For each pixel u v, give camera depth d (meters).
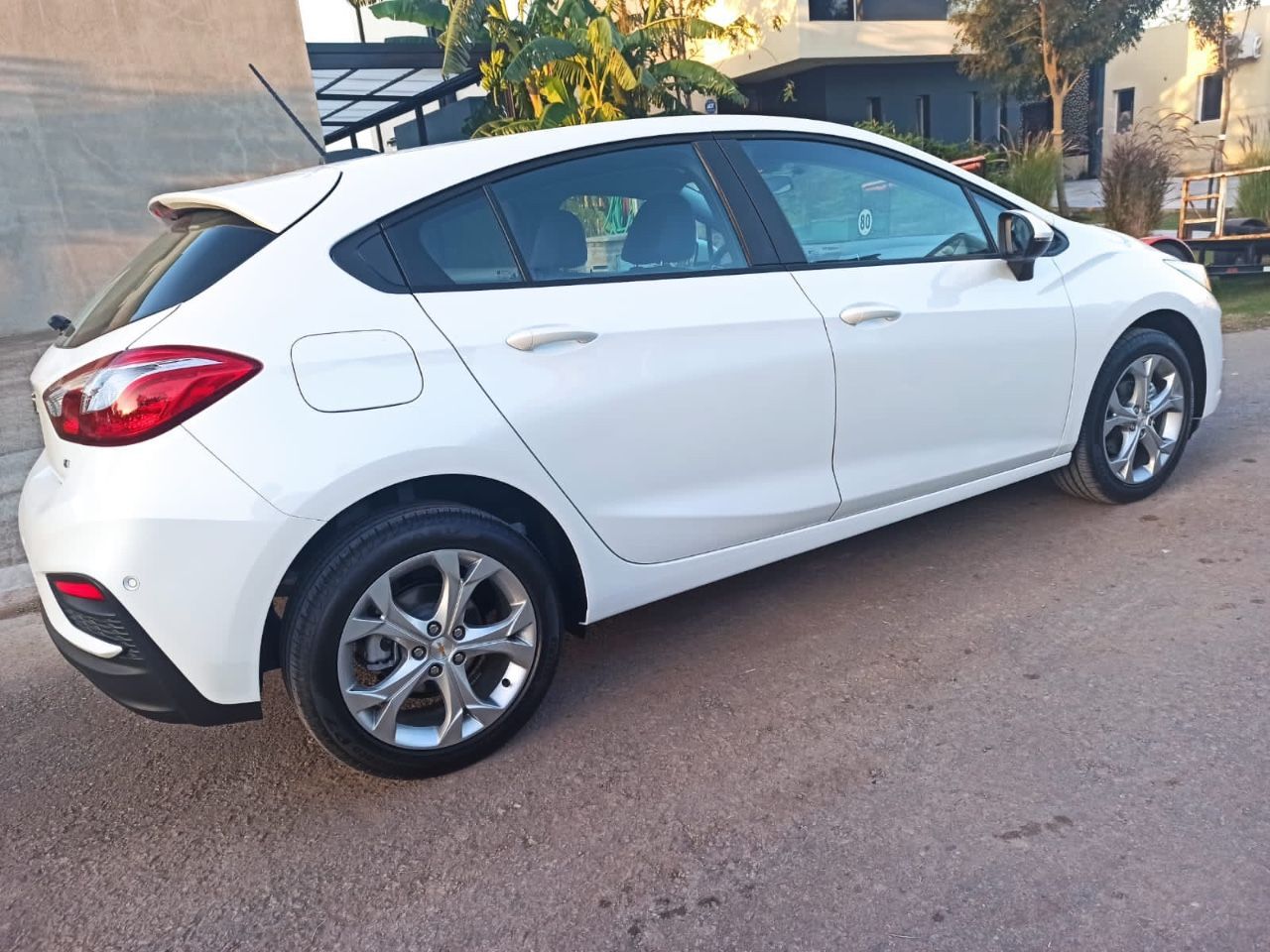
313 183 2.59
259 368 2.30
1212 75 24.00
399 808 2.56
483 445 2.52
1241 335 7.44
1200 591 3.29
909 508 3.47
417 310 2.51
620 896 2.17
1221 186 9.23
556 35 12.62
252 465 2.27
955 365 3.39
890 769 2.52
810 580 3.72
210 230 2.54
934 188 3.54
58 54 10.62
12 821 2.67
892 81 20.38
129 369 2.24
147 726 3.13
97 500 2.24
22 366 8.85
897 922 2.02
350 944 2.11
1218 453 4.65
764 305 3.00
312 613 2.38
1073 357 3.72
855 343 3.15
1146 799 2.30
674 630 3.42
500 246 2.69
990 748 2.56
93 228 11.12
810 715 2.80
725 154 3.11
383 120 17.27
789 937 2.01
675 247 2.96
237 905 2.26
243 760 2.88
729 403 2.93
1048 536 3.88
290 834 2.51
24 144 10.68
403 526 2.45
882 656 3.09
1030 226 3.45
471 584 2.58
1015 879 2.10
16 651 3.82
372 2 13.00
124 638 2.29
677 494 2.91
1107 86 26.77
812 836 2.30
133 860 2.46
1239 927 1.91
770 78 20.83
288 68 11.58
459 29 11.86
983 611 3.32
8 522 5.16
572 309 2.70
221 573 2.28
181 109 11.20
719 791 2.50
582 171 2.87
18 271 10.91
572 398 2.66
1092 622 3.16
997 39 15.29
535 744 2.80
